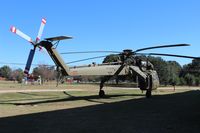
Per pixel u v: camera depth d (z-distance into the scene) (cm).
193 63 9819
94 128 1450
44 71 11844
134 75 3381
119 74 3303
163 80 9156
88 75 3039
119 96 3541
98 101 2894
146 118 1742
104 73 3175
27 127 1487
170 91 4781
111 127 1471
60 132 1368
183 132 1348
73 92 4203
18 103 2744
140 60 3447
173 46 2286
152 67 3506
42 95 3738
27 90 4462
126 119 1711
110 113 1966
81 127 1479
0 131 1395
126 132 1351
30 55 2639
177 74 10231
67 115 1892
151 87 3328
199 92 4428
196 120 1666
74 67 2942
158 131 1369
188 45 2178
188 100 2886
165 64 9275
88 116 1839
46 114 1945
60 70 2827
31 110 2175
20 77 11000
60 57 2755
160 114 1903
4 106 2478
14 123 1600
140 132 1348
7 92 3856
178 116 1814
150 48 2556
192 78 9319
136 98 3212
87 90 4697
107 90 4703
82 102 2806
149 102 2684
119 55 3369
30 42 2611
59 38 2623
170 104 2495
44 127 1485
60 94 3912
